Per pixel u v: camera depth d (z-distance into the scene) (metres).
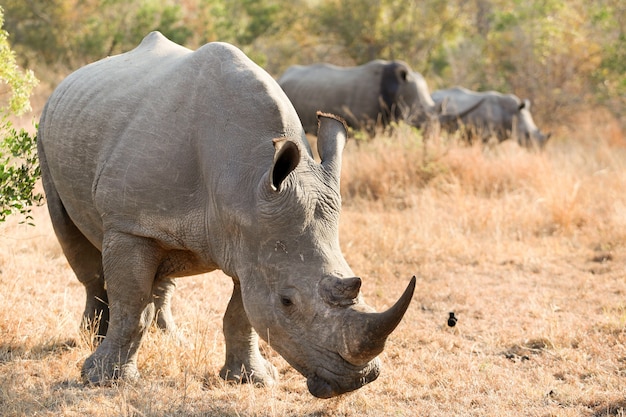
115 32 47.38
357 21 57.44
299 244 10.86
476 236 25.34
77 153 13.41
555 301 19.23
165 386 12.85
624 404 12.86
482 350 15.96
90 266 15.03
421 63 58.84
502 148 36.84
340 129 11.95
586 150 41.47
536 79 54.09
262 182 11.02
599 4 53.22
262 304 10.99
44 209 23.19
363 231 24.47
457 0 61.16
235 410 12.05
